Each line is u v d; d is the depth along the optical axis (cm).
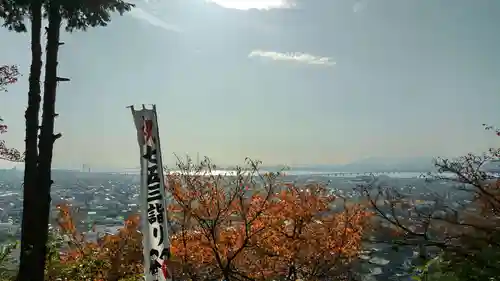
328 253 1230
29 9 1046
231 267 1189
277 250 1210
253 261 1219
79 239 1184
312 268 1255
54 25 1011
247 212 1157
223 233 1179
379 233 630
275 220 1187
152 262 805
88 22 1070
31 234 955
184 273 1158
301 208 1235
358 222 1118
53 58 1005
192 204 1154
